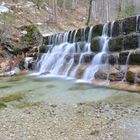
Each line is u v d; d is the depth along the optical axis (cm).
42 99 1183
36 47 2497
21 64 2267
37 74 2039
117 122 843
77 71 1809
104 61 1727
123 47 1736
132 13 4353
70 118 898
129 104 1041
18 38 2567
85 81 1638
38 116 928
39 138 739
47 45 2459
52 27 3631
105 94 1241
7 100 1175
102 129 791
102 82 1525
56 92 1326
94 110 981
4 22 2572
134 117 884
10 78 1872
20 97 1227
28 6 4209
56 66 2070
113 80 1492
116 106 1021
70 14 5294
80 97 1198
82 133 766
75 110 991
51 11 4634
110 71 1556
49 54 2241
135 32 1727
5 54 2342
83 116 915
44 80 1734
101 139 723
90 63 1830
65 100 1151
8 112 985
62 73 1945
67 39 2341
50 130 794
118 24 1867
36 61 2262
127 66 1523
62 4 5391
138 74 1376
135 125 812
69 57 2025
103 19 5375
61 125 833
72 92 1312
